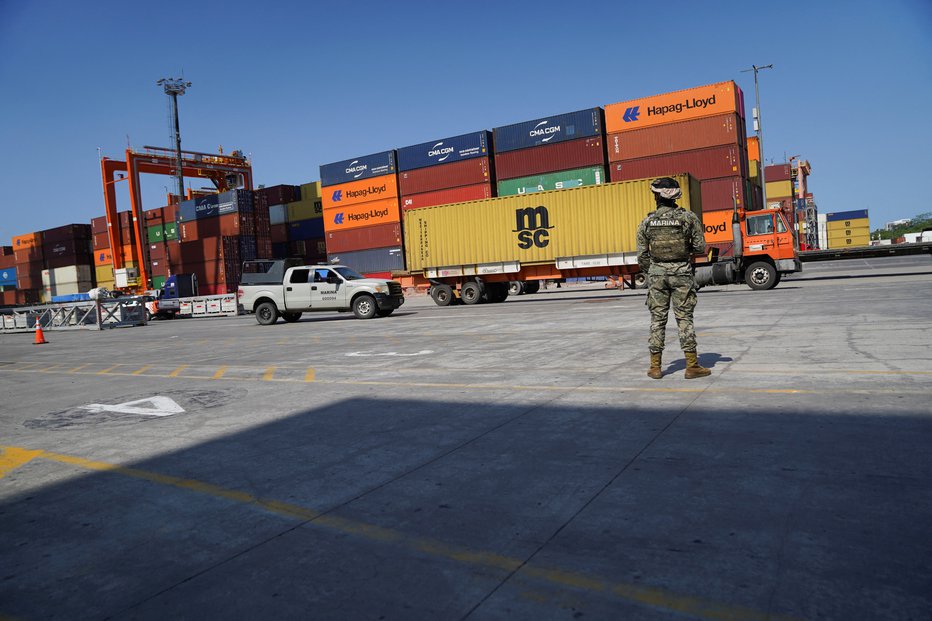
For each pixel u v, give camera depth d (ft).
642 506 8.57
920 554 6.72
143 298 92.32
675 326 32.32
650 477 9.70
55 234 198.08
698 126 89.71
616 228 65.51
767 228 62.28
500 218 71.72
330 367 25.96
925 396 13.38
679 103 90.94
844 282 65.16
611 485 9.48
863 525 7.49
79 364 36.78
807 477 9.16
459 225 74.23
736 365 18.92
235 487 10.78
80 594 7.18
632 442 11.62
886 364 17.31
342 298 62.28
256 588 7.03
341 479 10.81
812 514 7.89
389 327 47.44
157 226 167.63
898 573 6.35
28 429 17.51
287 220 167.94
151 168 170.81
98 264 183.21
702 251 17.24
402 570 7.23
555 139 101.96
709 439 11.43
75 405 21.25
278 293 64.49
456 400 16.88
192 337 54.75
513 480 10.07
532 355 24.97
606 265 66.13
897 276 70.64
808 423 11.95
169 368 30.68
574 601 6.28
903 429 11.12
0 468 13.23
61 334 79.15
